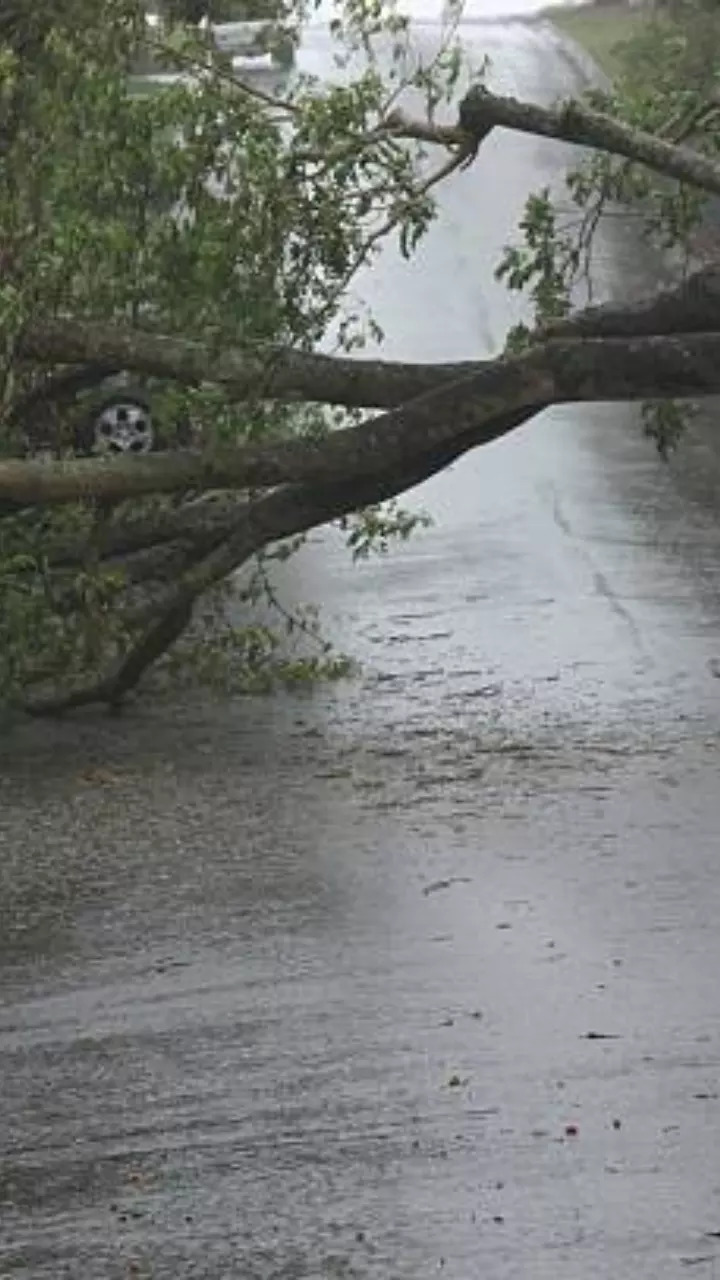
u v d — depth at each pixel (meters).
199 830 15.91
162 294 18.62
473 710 19.30
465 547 25.66
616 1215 9.02
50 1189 9.73
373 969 12.58
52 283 18.09
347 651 21.61
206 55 18.59
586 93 19.62
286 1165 9.80
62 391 19.62
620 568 24.50
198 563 19.23
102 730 19.41
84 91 17.98
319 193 18.38
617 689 19.77
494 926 13.23
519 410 18.23
